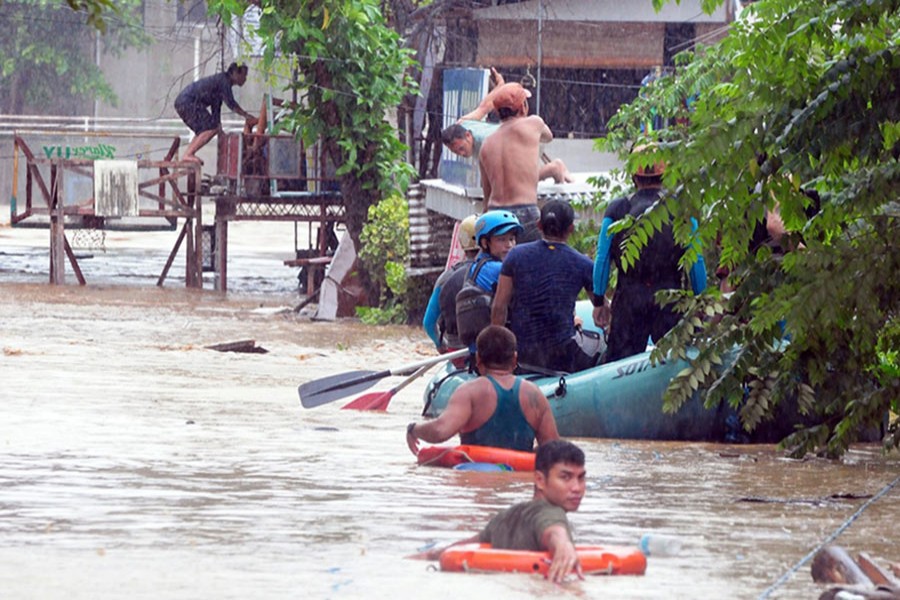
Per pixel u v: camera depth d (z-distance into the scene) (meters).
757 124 29.42
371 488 23.94
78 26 179.88
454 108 77.50
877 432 34.91
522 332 34.50
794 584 16.52
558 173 60.38
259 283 110.19
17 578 15.99
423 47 98.62
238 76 101.75
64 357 52.44
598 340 37.03
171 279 110.81
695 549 18.80
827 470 28.81
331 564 17.14
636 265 34.56
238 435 31.34
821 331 30.52
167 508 21.39
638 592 15.84
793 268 29.92
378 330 74.38
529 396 27.09
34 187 180.25
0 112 183.50
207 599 15.08
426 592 15.56
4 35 180.25
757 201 29.92
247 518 20.61
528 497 23.17
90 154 112.00
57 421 32.84
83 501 21.89
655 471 27.61
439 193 72.38
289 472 25.72
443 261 78.44
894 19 30.19
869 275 29.16
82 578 16.09
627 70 100.62
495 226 36.09
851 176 30.41
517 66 99.19
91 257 122.06
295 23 84.38
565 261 34.56
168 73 183.50
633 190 54.22
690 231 30.48
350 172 87.12
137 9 179.62
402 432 32.62
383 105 87.06
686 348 32.09
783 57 29.20
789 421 33.50
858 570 16.58
